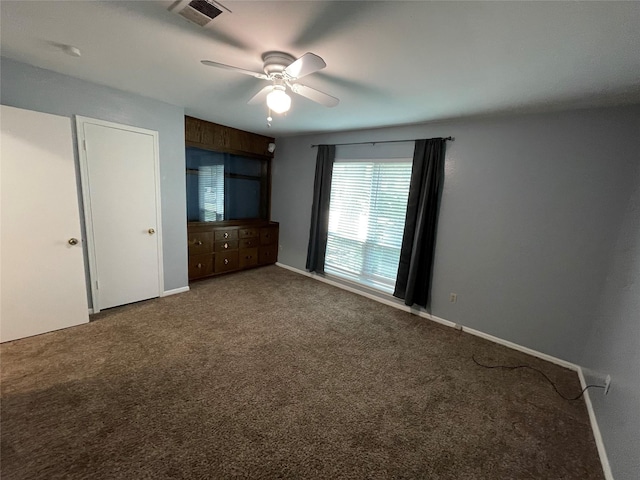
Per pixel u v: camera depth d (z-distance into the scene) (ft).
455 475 4.81
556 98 7.00
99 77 8.07
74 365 6.91
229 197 15.15
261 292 12.62
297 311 10.91
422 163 10.48
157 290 11.20
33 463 4.49
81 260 8.64
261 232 15.94
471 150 9.55
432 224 10.45
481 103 7.80
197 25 5.00
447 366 7.96
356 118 10.46
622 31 4.21
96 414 5.50
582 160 7.70
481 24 4.35
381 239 12.36
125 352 7.57
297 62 4.72
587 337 7.88
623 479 4.48
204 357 7.61
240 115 11.38
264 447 5.08
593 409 6.29
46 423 5.22
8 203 7.31
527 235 8.71
